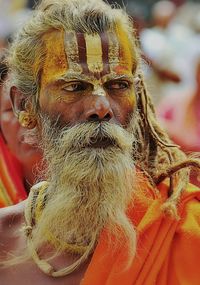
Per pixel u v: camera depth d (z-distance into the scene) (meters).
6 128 6.14
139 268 4.88
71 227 4.91
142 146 5.32
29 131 5.21
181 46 13.73
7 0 13.74
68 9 4.98
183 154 5.40
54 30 4.96
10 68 5.37
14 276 5.08
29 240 5.05
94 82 4.87
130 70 4.98
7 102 6.14
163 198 5.04
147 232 4.93
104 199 4.82
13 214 5.23
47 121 4.96
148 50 13.66
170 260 4.95
